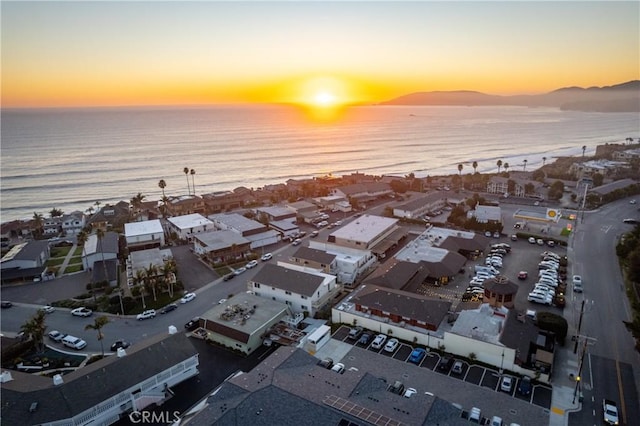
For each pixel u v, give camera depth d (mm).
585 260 90938
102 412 45000
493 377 51250
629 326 52531
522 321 57625
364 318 63344
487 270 84000
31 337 62438
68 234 130750
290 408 40500
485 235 110000
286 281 71688
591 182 161375
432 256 86812
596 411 45062
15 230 128625
